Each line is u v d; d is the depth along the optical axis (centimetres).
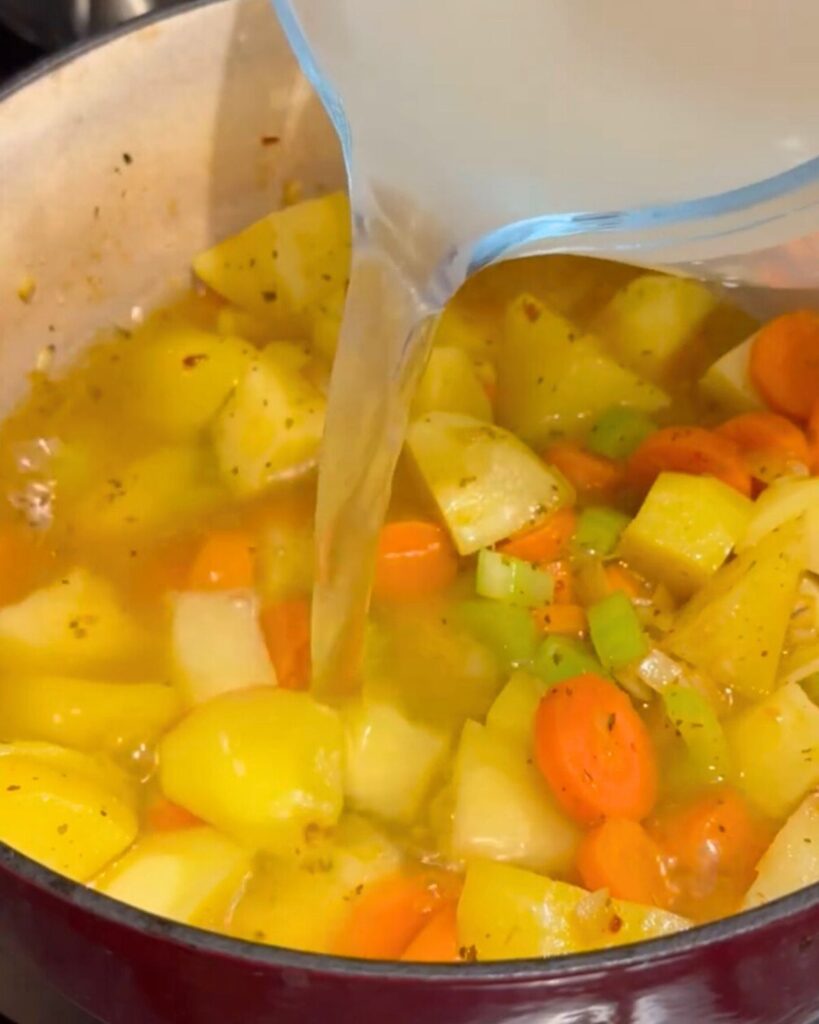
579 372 48
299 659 42
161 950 30
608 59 34
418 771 40
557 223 34
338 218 51
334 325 49
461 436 46
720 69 33
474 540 44
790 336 48
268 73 48
